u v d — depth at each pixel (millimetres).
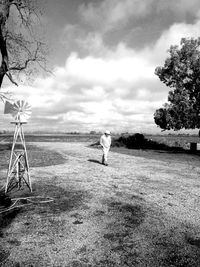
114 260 4203
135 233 5242
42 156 19344
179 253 4453
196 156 22109
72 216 6172
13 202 7230
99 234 5176
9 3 17984
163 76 29031
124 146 35062
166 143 36188
